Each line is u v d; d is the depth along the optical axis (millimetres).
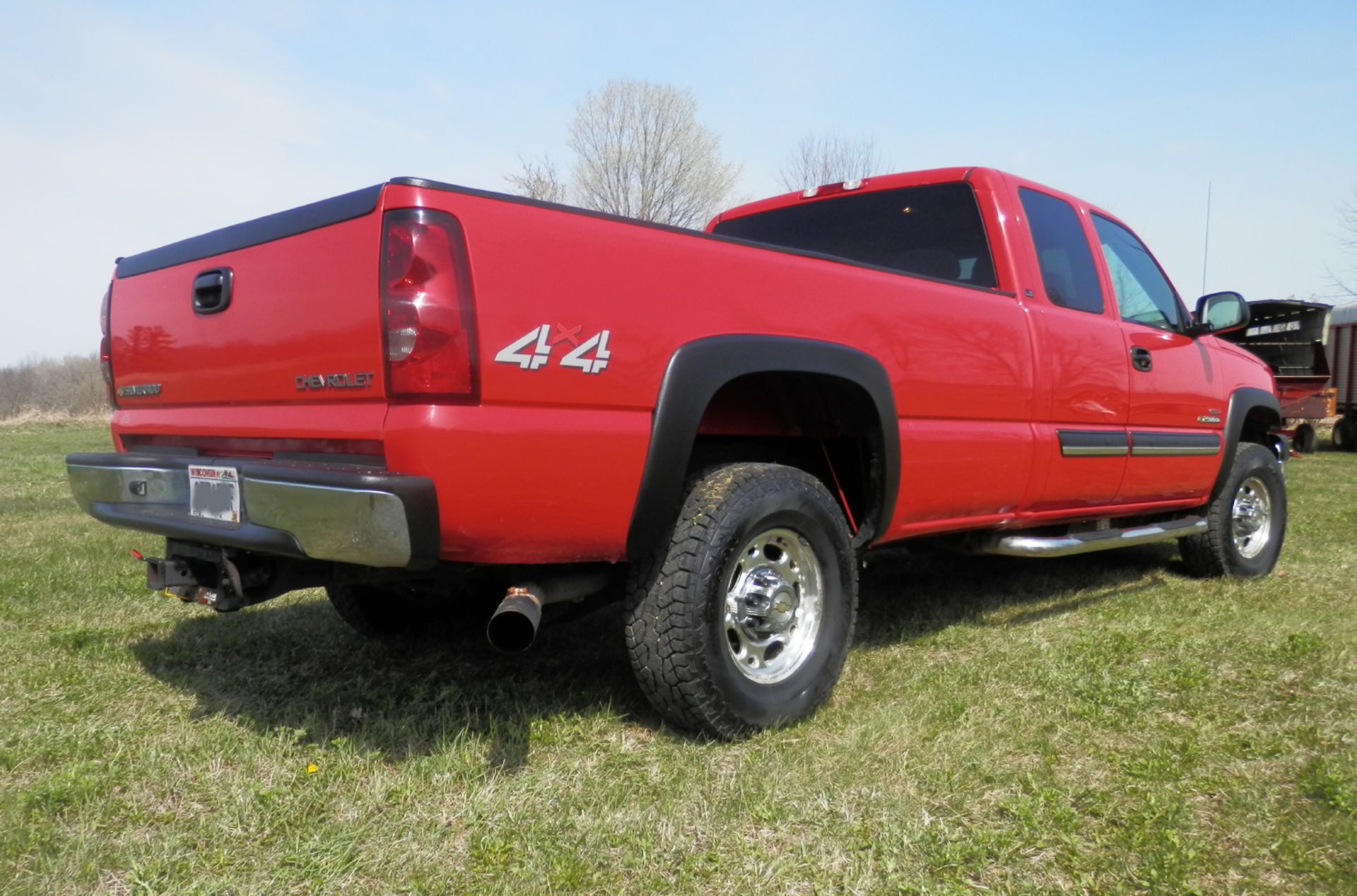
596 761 2779
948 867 2229
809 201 4871
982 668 3652
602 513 2631
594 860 2234
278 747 2850
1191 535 5531
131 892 2107
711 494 2883
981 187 4254
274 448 2760
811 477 3178
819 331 3166
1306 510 8609
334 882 2146
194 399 3064
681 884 2148
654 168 28172
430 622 4121
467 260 2359
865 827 2393
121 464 3174
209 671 3652
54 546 6164
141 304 3303
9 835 2314
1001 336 3945
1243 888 2172
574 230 2572
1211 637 4117
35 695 3340
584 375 2559
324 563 3031
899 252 4551
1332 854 2303
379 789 2566
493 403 2404
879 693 3395
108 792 2584
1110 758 2826
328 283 2527
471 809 2465
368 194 2430
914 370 3525
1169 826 2426
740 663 3018
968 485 3816
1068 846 2293
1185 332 5258
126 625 4281
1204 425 5309
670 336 2746
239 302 2838
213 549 2900
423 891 2105
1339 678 3549
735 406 3301
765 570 3088
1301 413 17328
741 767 2730
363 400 2473
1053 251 4480
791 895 2123
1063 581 5445
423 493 2307
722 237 2961
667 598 2807
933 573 5629
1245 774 2744
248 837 2348
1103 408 4543
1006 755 2861
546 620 3121
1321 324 17391
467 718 3107
